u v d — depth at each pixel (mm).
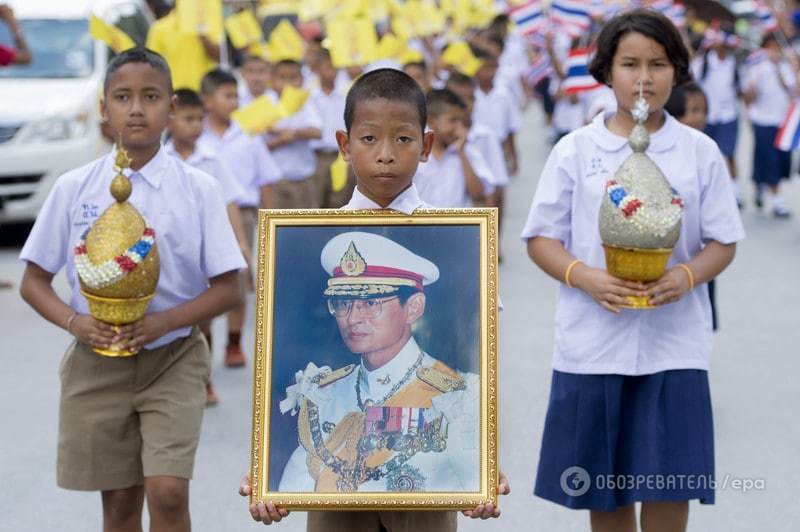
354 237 9477
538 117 64188
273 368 9336
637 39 10727
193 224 11180
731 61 34344
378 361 9320
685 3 40219
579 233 11070
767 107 33750
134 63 10930
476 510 9039
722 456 15836
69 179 11133
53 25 31938
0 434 17234
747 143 51469
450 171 20266
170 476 10719
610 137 10961
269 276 9438
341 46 28375
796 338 21594
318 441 9219
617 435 10922
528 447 16156
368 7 35562
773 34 34094
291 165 26703
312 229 9508
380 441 9188
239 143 22438
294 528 13938
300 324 9398
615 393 10883
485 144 25859
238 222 18562
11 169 29062
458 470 9117
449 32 48188
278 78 29953
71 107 29828
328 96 28375
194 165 18219
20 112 29406
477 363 9273
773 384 18969
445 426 9195
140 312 10445
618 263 10391
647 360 10836
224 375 19828
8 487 15250
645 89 10734
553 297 24797
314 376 9312
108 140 31266
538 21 42469
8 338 22391
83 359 10984
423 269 9414
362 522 9609
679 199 10289
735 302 24281
